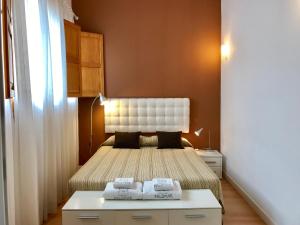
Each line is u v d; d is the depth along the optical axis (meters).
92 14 5.14
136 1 5.14
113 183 3.01
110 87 5.23
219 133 5.27
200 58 5.21
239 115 4.22
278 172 2.97
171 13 5.16
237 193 4.21
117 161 3.96
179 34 5.18
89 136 5.27
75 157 4.85
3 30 2.45
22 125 2.95
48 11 3.73
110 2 5.14
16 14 2.81
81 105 5.23
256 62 3.55
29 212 3.03
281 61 2.89
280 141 2.92
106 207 2.70
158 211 2.68
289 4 2.71
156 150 4.65
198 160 4.04
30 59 3.10
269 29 3.16
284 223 2.84
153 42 5.19
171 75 5.22
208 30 5.18
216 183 3.20
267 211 3.25
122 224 2.68
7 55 2.50
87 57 5.04
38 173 3.25
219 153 5.04
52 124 3.63
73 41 4.45
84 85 5.03
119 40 5.18
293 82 2.65
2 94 1.74
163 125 5.19
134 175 3.35
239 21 4.18
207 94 5.24
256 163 3.58
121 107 5.17
